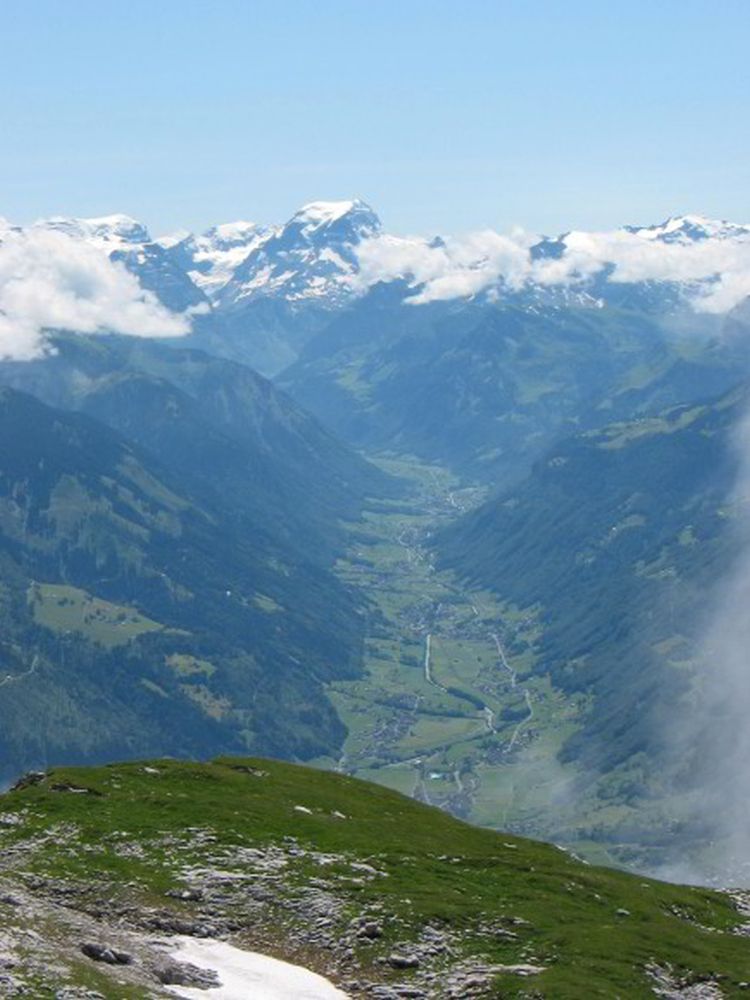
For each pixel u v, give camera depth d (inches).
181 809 5457.7
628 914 4918.8
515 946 4286.4
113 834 5068.9
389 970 4072.3
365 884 4692.4
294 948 4195.4
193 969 3804.1
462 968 4074.8
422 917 4397.1
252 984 3811.5
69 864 4687.5
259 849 5004.9
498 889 4913.9
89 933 3833.7
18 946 3481.8
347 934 4266.7
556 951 4271.7
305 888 4598.9
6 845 4938.5
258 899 4512.8
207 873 4680.1
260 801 5782.5
